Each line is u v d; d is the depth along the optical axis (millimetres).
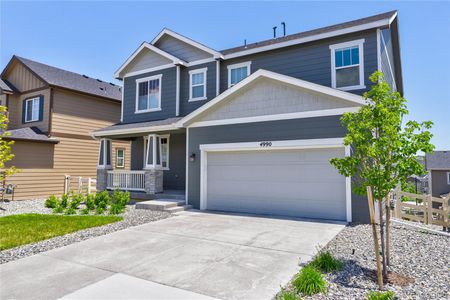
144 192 12711
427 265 4844
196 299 3697
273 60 11930
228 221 8594
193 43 13508
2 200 13461
